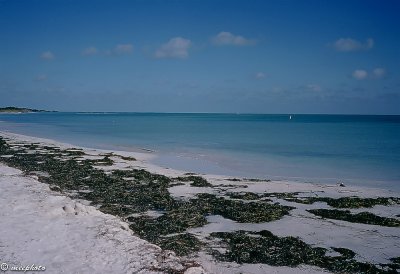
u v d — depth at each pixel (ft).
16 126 314.55
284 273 38.42
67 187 74.54
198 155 130.00
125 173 89.30
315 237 49.11
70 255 36.35
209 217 57.00
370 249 45.44
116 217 53.01
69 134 225.35
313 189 77.77
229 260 41.24
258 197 69.62
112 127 316.60
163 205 62.23
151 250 39.37
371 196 72.02
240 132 258.57
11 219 45.09
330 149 150.20
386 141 186.91
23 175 75.36
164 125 368.68
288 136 219.82
